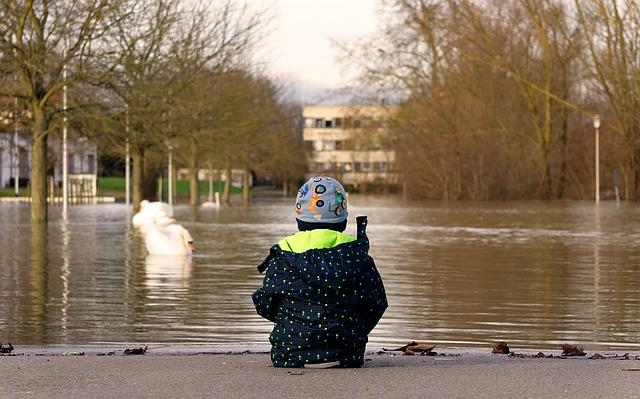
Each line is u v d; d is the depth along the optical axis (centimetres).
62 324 1881
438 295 2331
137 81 5497
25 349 1516
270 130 10769
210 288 2481
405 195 11150
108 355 1359
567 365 1220
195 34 6344
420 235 4719
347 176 16662
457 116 10750
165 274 2830
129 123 5656
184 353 1415
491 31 10344
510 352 1438
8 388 1066
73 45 5222
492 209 8194
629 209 8094
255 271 2922
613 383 1083
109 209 8312
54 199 10569
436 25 10625
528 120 10712
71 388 1063
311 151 17250
